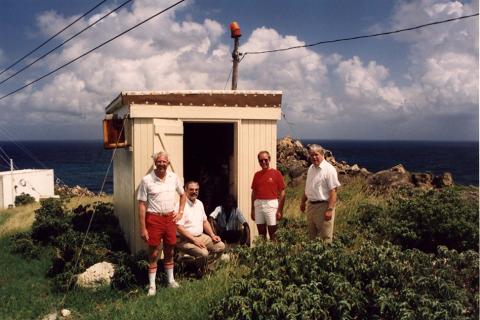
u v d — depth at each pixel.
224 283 6.26
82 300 6.92
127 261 7.60
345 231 8.62
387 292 4.86
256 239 6.36
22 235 10.46
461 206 7.89
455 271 5.18
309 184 7.01
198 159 11.27
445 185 13.62
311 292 4.86
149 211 6.67
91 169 93.69
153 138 8.11
